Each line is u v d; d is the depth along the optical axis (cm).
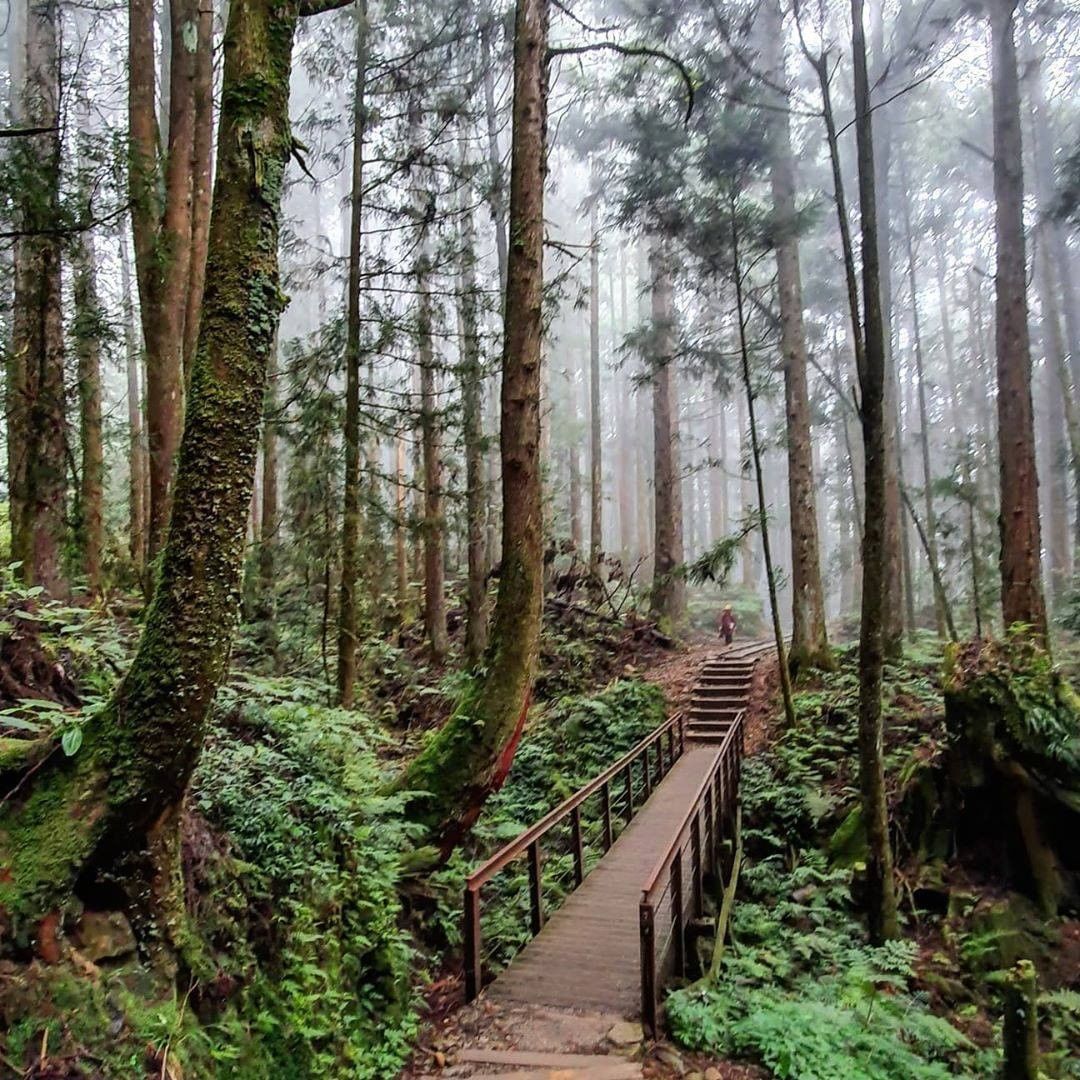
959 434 2969
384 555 1391
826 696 1332
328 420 938
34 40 1016
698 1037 465
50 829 288
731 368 1575
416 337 1081
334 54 1063
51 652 424
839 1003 555
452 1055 448
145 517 1449
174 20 913
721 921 626
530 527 708
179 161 871
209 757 448
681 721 1305
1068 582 2234
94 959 284
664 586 1862
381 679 1371
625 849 811
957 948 754
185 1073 286
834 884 854
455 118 1080
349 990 452
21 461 844
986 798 849
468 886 515
